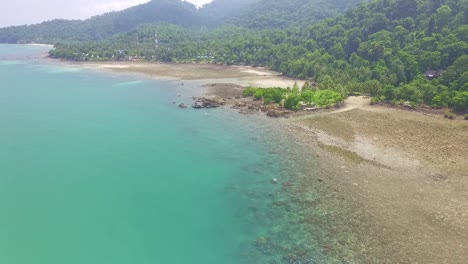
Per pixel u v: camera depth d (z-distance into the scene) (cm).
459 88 10569
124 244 4553
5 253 4338
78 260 4259
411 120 9362
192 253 4353
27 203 5434
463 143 7731
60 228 4859
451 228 4716
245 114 10206
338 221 4875
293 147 7625
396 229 4684
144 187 5981
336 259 4128
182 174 6438
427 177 6184
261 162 6888
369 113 10056
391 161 6844
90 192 5806
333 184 5922
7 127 8950
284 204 5350
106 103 11612
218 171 6538
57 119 9725
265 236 4603
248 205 5372
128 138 8269
